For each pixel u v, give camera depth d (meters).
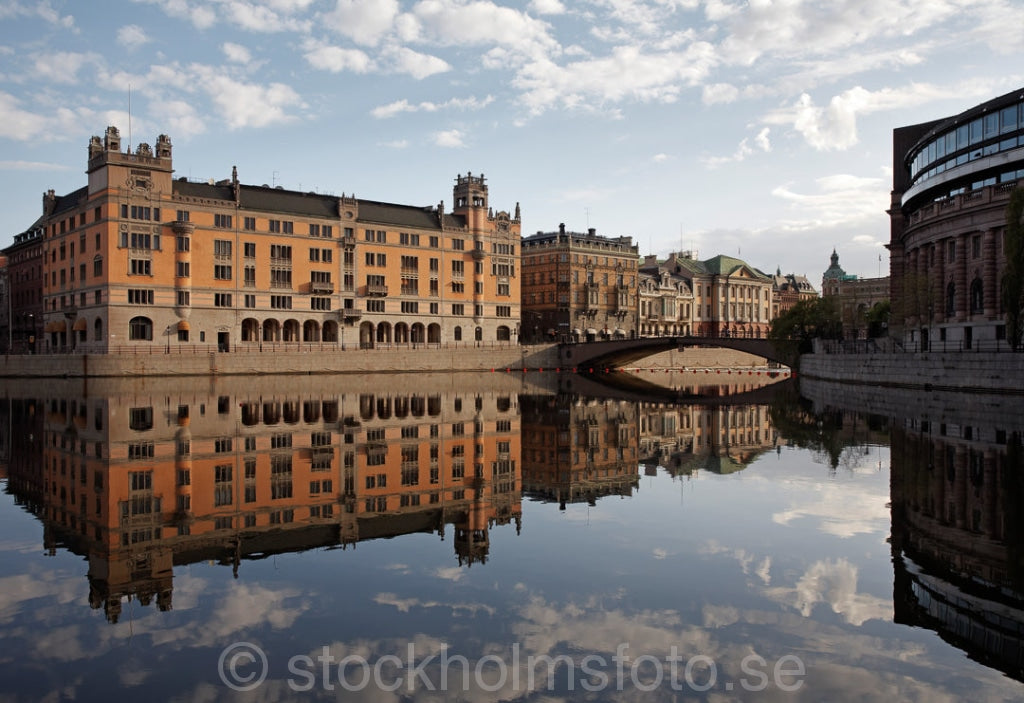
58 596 16.56
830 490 27.38
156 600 16.36
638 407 67.75
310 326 130.50
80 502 25.48
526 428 49.69
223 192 121.44
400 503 25.88
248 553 19.75
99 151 110.69
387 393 82.25
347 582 17.53
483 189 151.38
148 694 12.30
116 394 76.38
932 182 90.50
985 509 23.78
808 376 111.19
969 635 14.40
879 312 155.88
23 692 12.34
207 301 116.38
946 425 45.47
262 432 44.81
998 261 79.19
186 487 28.02
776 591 16.81
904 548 19.73
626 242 187.88
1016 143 77.94
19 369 101.56
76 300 117.56
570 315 171.12
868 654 13.67
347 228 132.50
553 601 16.30
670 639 14.32
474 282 149.88
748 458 35.50
